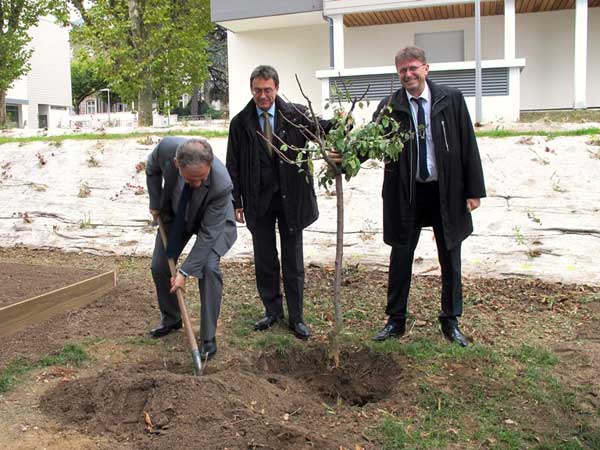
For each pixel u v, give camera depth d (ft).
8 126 55.11
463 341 14.20
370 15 45.14
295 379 13.24
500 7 43.42
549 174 22.61
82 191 25.89
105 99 168.45
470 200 13.87
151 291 18.29
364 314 16.33
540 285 17.95
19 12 54.80
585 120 35.35
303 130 14.01
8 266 19.81
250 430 10.12
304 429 10.29
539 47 46.11
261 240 15.16
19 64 55.36
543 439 10.41
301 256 14.98
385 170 14.21
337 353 13.55
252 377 12.00
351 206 22.95
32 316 15.34
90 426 10.64
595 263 18.63
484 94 38.83
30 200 25.89
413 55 13.16
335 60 44.04
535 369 12.85
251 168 14.61
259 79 13.82
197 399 10.77
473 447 10.19
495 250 19.80
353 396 12.66
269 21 48.47
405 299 14.66
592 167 22.52
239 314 16.58
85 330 15.28
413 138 13.73
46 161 27.99
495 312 16.33
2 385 12.16
